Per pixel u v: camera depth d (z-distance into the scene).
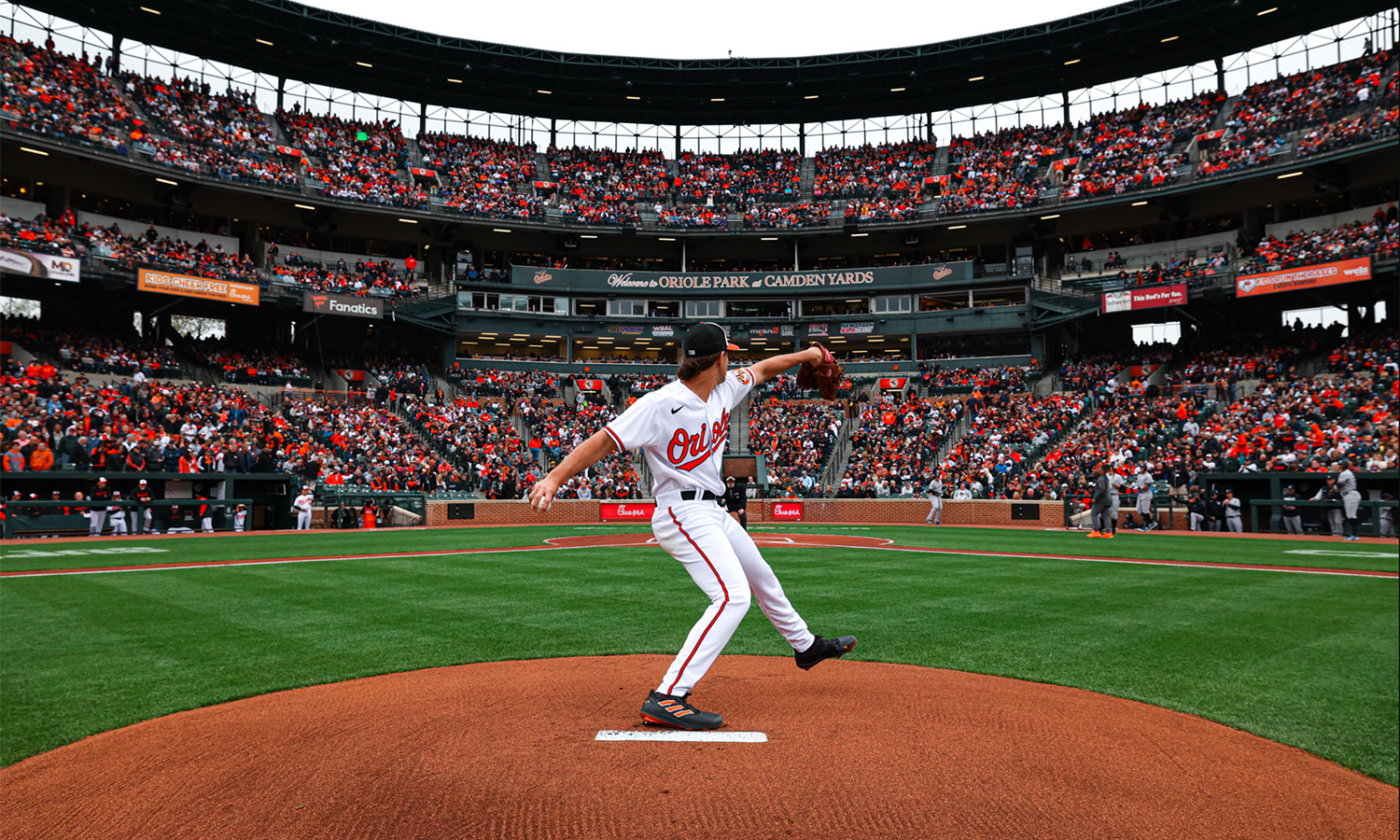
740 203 49.22
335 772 3.33
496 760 3.41
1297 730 4.29
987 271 43.59
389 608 9.02
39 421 22.83
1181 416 31.42
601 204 47.84
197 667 5.93
